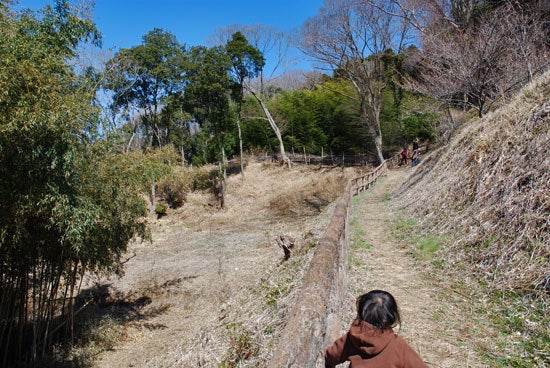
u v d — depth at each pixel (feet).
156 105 126.11
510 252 16.83
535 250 15.66
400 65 112.16
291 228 58.85
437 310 15.02
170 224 97.50
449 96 53.78
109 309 45.91
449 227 24.02
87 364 32.73
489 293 15.39
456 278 17.94
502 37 44.09
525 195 18.60
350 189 46.11
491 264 17.29
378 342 6.49
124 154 39.06
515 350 11.54
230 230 84.38
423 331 13.44
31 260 31.22
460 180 27.99
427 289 17.39
